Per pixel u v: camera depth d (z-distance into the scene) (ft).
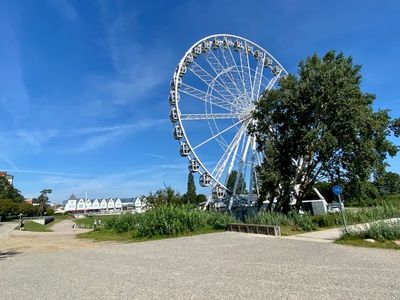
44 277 42.80
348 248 53.52
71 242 96.12
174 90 134.21
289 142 124.47
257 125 136.98
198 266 44.86
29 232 165.48
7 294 34.55
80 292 33.63
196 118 134.41
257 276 36.81
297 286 31.76
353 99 112.47
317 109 116.57
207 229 100.22
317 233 76.95
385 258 44.21
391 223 61.62
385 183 137.49
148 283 36.04
